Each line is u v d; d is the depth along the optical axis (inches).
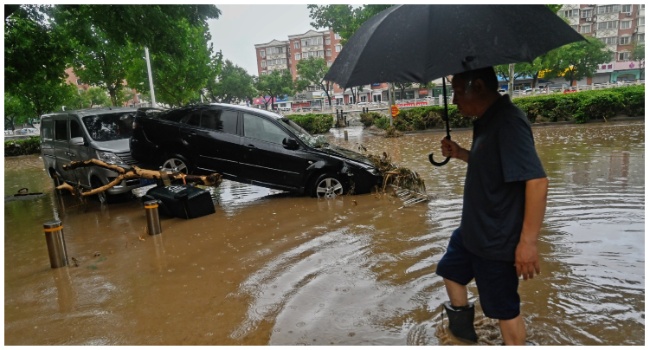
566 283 148.0
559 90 1555.1
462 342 112.8
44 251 229.9
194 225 256.2
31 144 989.2
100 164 313.4
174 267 188.5
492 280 93.3
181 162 325.1
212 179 306.3
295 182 312.7
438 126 841.5
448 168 396.2
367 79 86.8
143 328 135.6
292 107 2982.3
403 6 93.4
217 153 318.7
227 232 237.1
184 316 141.9
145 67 909.8
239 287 162.7
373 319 132.1
